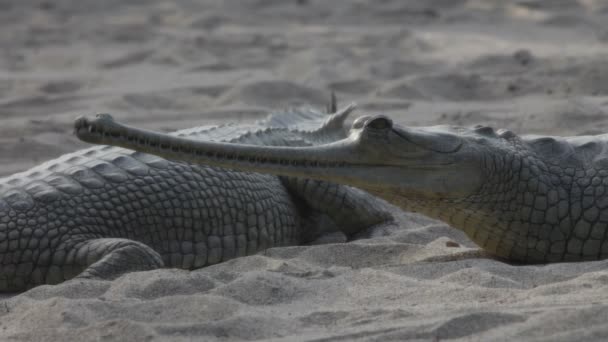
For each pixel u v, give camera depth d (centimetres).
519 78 4753
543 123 3741
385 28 7519
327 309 1806
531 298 1800
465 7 8319
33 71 6234
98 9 9812
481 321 1652
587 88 4400
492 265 2067
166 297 1870
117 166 2489
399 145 2105
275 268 2128
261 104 4725
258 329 1706
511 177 2189
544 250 2223
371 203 2811
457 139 2167
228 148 2039
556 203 2202
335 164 2097
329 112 3825
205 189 2530
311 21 8244
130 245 2238
